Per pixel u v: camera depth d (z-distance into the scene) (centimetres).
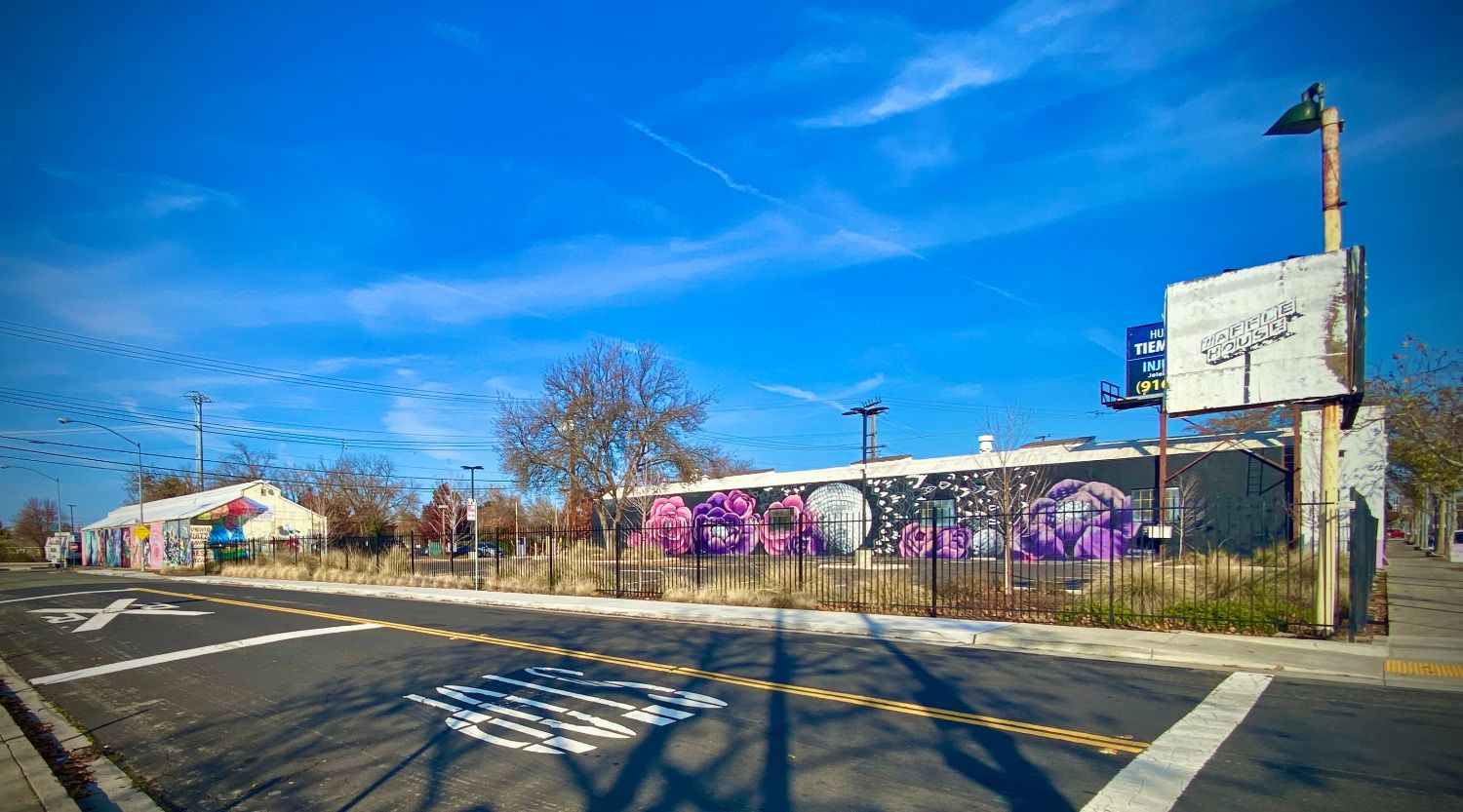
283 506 5400
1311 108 1224
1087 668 989
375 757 685
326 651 1252
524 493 4581
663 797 561
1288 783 561
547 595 2181
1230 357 1317
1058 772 589
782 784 581
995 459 3262
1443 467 2183
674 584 2070
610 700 852
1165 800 530
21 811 598
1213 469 2808
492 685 948
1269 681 898
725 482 4512
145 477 7744
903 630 1304
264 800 598
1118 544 2938
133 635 1530
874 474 3812
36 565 6988
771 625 1448
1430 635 1164
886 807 530
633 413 4119
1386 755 621
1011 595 1683
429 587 2627
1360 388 1181
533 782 603
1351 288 1198
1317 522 1448
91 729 839
